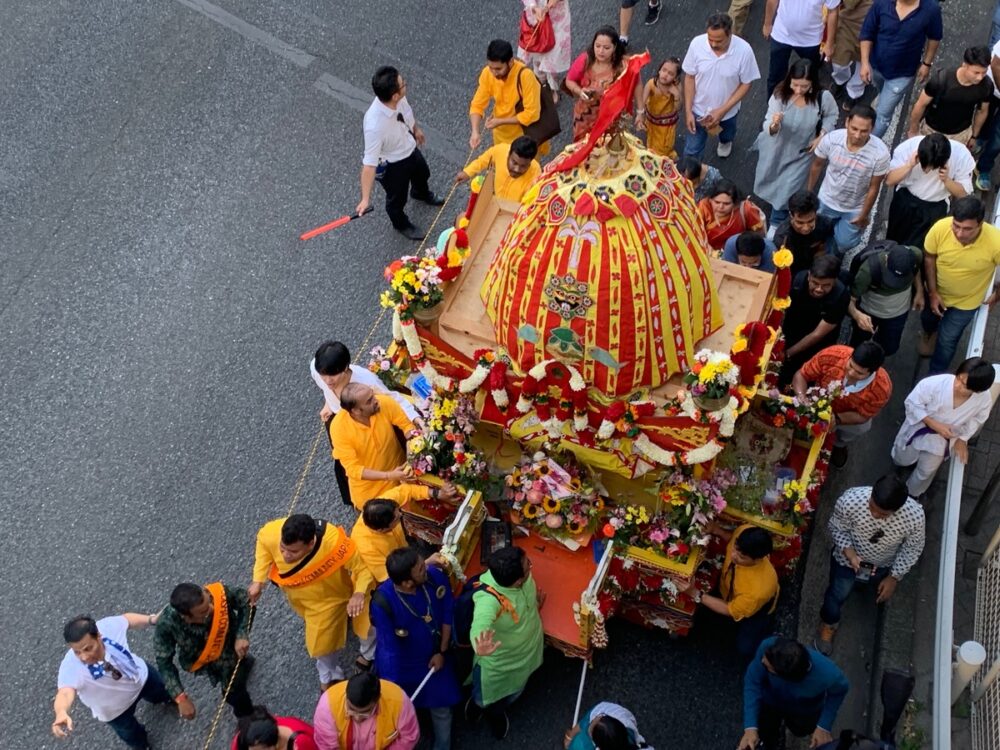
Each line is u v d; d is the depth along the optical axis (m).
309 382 9.02
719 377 5.80
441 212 10.20
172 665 6.47
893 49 9.59
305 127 10.98
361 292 9.62
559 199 5.95
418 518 7.52
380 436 7.14
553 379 6.25
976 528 7.68
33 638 7.63
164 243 10.05
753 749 6.31
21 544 8.12
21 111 11.24
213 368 9.13
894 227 8.56
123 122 11.10
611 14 11.91
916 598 7.48
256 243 10.02
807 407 6.90
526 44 10.31
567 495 6.80
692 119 9.90
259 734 5.65
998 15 10.40
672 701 7.21
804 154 9.10
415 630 6.42
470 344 6.82
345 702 5.97
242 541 8.10
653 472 6.68
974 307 7.95
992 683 6.41
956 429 7.16
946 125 9.09
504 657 6.50
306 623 6.88
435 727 6.83
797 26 10.12
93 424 8.81
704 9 11.89
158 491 8.39
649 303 5.96
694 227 6.22
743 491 6.93
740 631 7.02
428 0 12.17
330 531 6.62
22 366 9.20
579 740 6.22
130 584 7.90
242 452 8.60
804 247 8.01
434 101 11.10
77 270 9.88
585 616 6.54
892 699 5.59
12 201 10.45
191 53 11.73
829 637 7.35
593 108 9.44
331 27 11.92
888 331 8.07
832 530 6.98
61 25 12.08
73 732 7.23
